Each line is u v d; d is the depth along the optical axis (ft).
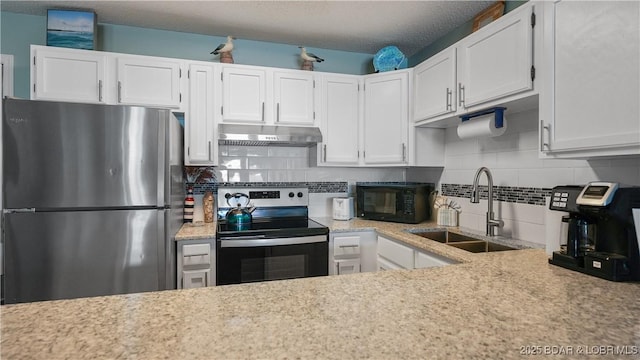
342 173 9.97
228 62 8.32
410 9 7.38
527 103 5.58
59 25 7.33
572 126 4.09
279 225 7.98
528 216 6.24
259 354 2.03
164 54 8.63
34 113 5.67
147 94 7.55
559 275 3.84
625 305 2.92
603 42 3.70
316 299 2.94
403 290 3.21
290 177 9.53
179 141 7.44
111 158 5.97
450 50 6.79
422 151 8.50
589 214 4.07
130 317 2.54
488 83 5.75
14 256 5.65
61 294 5.80
